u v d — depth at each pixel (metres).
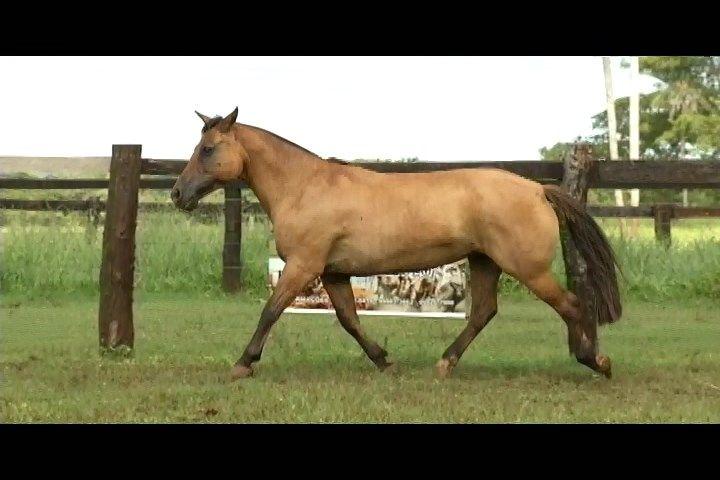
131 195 11.29
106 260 11.32
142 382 9.60
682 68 58.16
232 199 18.03
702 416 8.20
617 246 19.23
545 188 9.69
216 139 10.02
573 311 9.61
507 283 18.59
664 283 18.44
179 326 14.21
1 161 12.85
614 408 8.48
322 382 9.52
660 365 10.95
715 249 19.20
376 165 11.52
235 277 18.12
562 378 10.02
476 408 8.40
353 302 10.47
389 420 8.02
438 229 9.67
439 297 13.05
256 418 8.08
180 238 19.27
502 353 11.98
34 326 14.02
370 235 9.80
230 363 10.90
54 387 9.30
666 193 52.62
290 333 13.63
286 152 10.10
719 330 14.28
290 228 9.91
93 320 14.64
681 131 56.06
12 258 18.33
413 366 10.73
